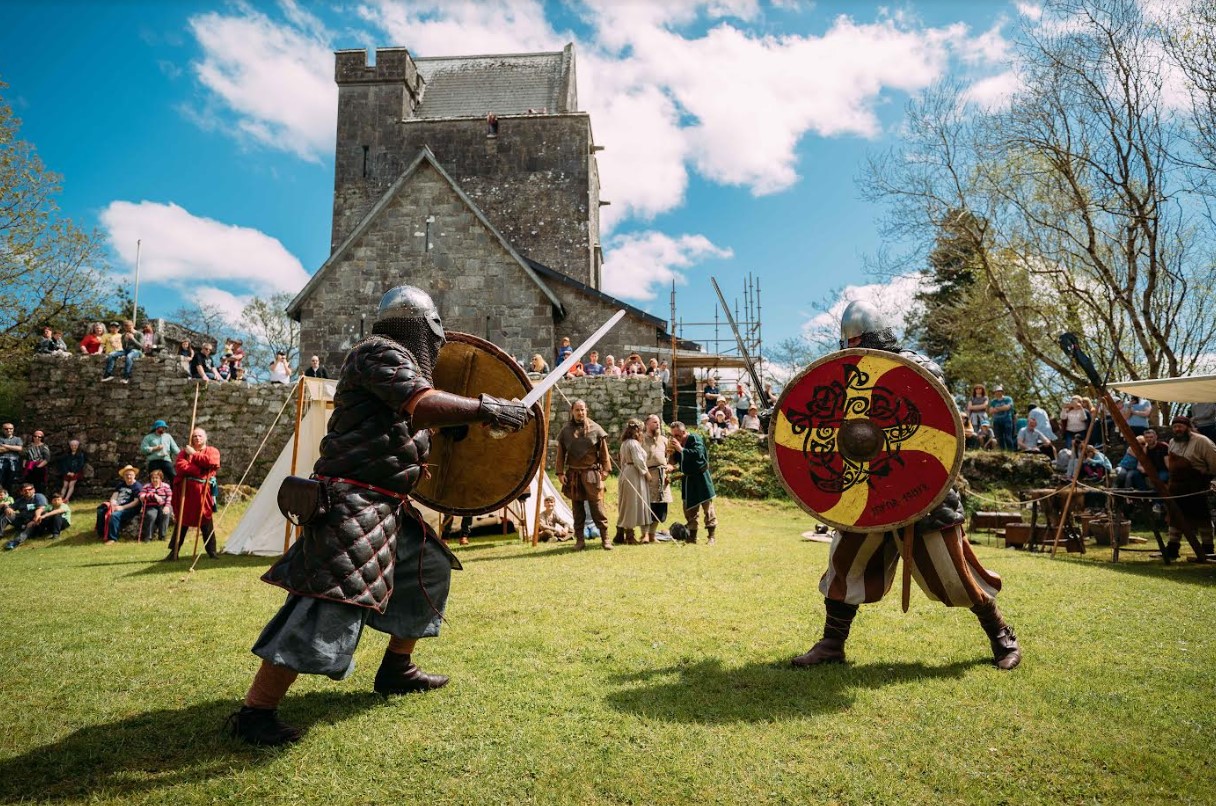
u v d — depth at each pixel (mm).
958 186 21406
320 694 3656
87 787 2666
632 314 25812
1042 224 20766
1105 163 19484
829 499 4047
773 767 2814
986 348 27781
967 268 22766
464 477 4004
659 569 7664
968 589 3990
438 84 37531
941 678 3830
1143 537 12648
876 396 4004
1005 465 16266
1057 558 9711
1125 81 18828
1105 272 19828
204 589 7168
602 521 9852
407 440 3273
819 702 3480
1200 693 3582
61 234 22078
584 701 3506
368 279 25625
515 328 25172
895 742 3029
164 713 3395
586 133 33562
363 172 34000
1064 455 15344
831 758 2887
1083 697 3520
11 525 14508
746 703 3480
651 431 11609
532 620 5207
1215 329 21750
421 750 2963
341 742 3037
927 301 31859
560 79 37312
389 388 3113
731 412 21750
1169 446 10289
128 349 19875
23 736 3135
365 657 4297
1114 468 15117
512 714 3342
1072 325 22594
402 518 3479
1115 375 23125
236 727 3057
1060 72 19453
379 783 2705
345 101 34312
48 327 21688
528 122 33719
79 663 4254
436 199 25844
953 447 3838
